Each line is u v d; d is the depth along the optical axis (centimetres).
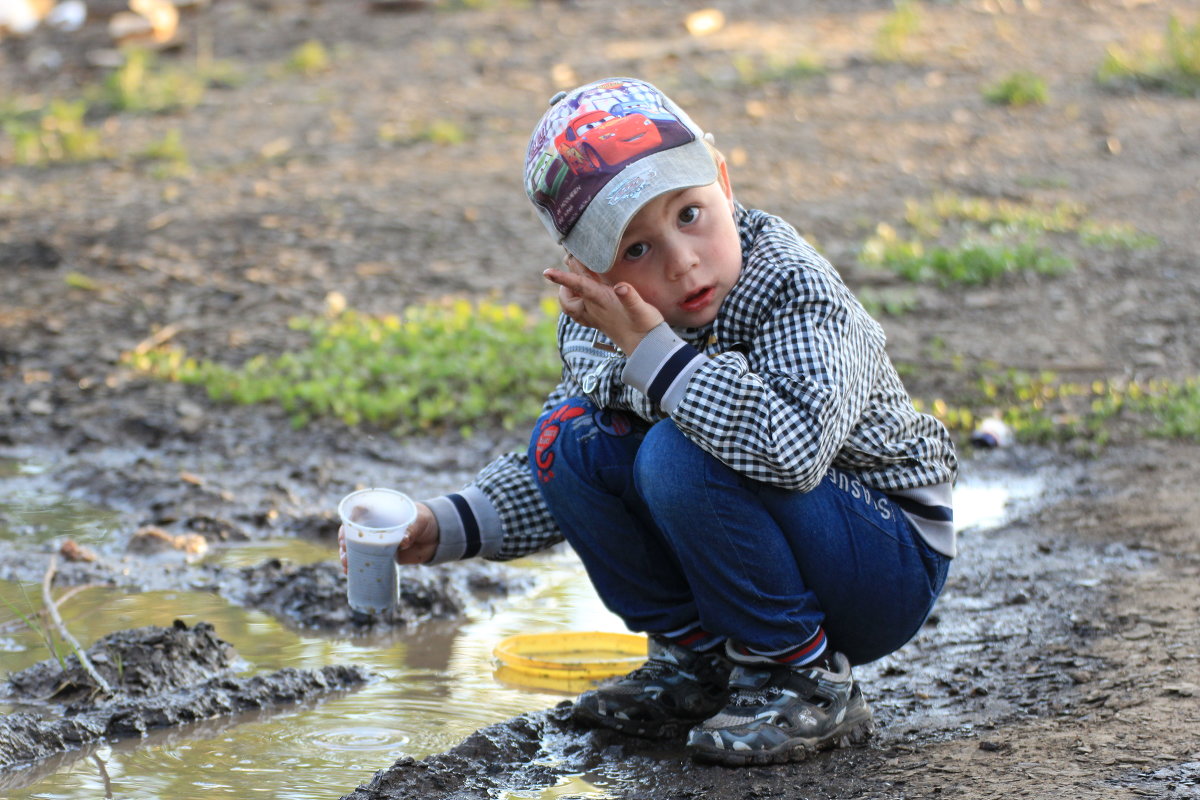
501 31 2605
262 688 512
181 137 2016
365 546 438
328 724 488
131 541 700
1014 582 621
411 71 2344
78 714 490
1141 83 2005
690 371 399
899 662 534
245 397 952
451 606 620
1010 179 1593
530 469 455
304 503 777
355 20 2761
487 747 451
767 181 1602
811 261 417
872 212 1471
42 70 2530
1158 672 488
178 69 2462
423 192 1617
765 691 436
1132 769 403
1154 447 836
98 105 2247
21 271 1309
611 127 404
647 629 459
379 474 830
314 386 952
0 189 1706
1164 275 1220
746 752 427
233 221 1484
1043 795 388
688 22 2527
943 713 476
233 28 2762
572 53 2403
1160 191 1527
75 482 805
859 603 429
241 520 745
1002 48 2272
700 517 407
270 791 430
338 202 1570
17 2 2927
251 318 1163
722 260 411
